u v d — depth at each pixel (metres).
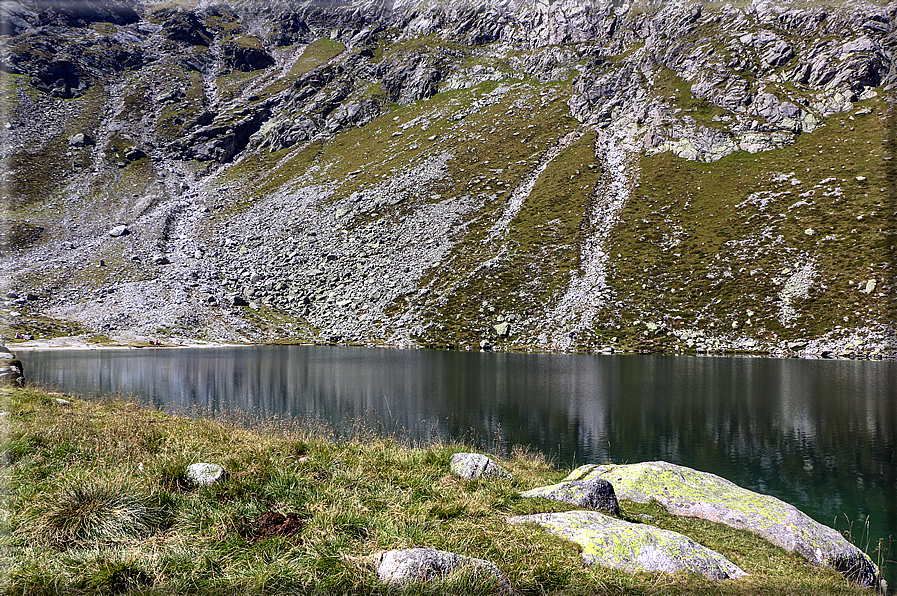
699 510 11.29
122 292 95.81
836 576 8.84
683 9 146.50
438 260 98.06
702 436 26.23
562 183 107.56
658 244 86.69
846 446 24.59
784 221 82.62
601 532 8.23
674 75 128.62
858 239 74.25
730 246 81.75
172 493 8.13
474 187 115.75
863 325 63.62
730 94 115.06
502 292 86.19
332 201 128.25
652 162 108.00
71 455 9.85
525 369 53.50
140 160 161.88
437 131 147.75
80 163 151.50
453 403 34.31
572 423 28.77
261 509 8.02
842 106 105.06
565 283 84.19
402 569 6.14
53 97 182.75
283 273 106.88
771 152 100.75
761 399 36.47
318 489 8.90
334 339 85.31
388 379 45.75
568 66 157.88
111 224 123.50
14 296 89.56
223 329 89.12
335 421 27.00
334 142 168.38
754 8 137.12
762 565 8.73
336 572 6.29
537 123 134.50
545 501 10.07
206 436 12.64
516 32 193.75
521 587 6.46
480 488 10.43
